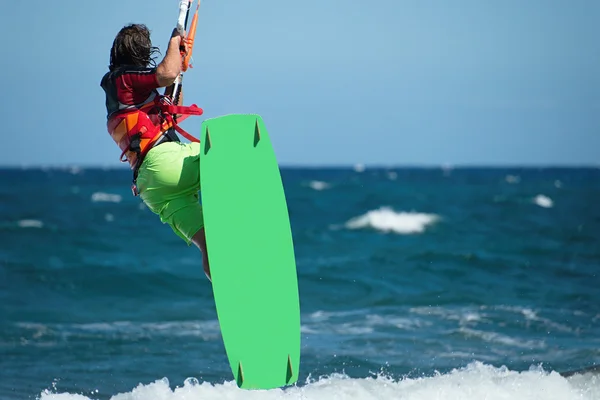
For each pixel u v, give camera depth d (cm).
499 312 4347
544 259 6956
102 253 7694
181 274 5956
